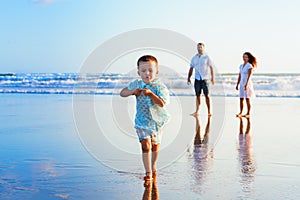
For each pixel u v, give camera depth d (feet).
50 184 9.34
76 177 10.01
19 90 56.13
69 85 56.54
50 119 22.95
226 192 8.79
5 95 48.80
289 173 10.54
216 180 9.80
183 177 10.09
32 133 17.48
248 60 25.95
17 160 11.93
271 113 28.22
